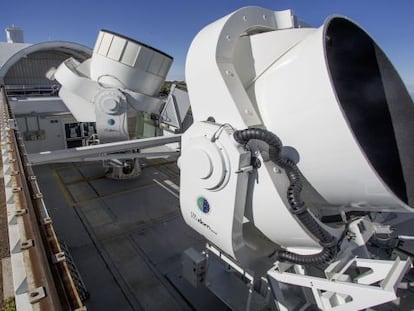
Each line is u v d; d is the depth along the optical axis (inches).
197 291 181.8
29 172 118.7
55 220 269.3
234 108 106.0
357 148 87.5
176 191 342.3
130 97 292.4
